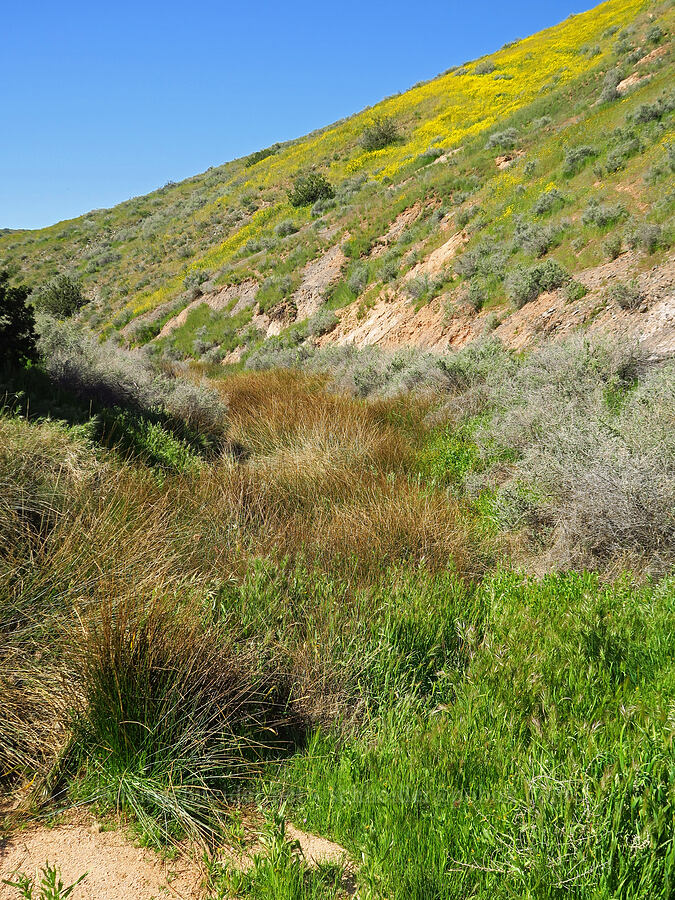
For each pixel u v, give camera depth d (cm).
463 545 490
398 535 489
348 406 1025
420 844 205
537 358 921
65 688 274
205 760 252
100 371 922
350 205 2875
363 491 598
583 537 477
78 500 435
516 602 394
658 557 445
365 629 350
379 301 1997
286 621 353
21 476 424
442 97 3869
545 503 533
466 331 1482
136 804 229
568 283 1252
